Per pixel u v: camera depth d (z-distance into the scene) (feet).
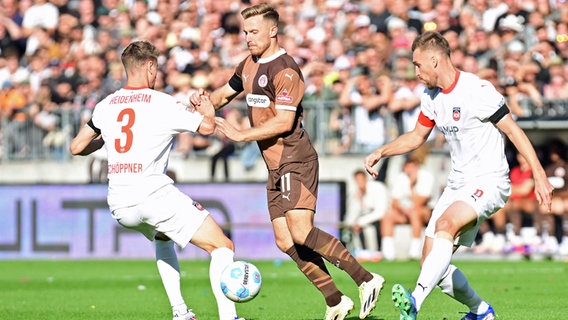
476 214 68.39
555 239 162.91
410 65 174.19
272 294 110.52
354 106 172.76
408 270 142.92
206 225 72.08
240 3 200.54
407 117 170.81
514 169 164.96
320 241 74.64
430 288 66.39
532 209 163.43
